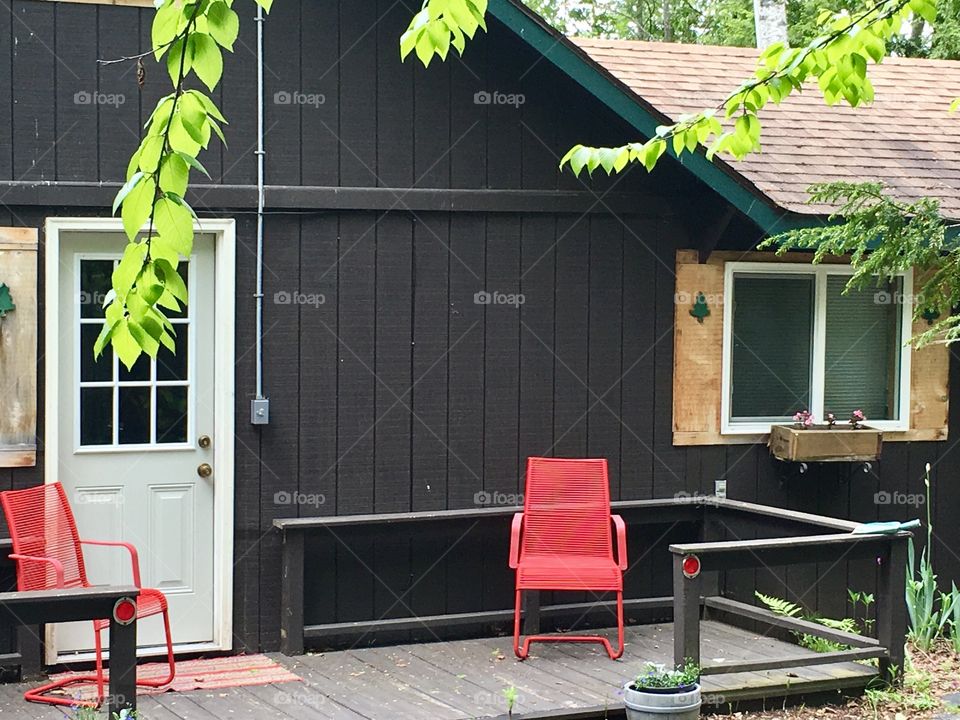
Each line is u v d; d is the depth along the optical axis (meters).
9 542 6.32
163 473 6.98
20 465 6.57
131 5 6.80
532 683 6.46
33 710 5.96
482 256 7.50
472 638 7.54
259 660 6.92
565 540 7.25
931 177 8.34
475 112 7.43
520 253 7.57
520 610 7.00
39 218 6.64
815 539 6.50
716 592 8.02
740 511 7.64
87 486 6.84
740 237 7.98
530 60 7.51
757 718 6.30
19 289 6.57
